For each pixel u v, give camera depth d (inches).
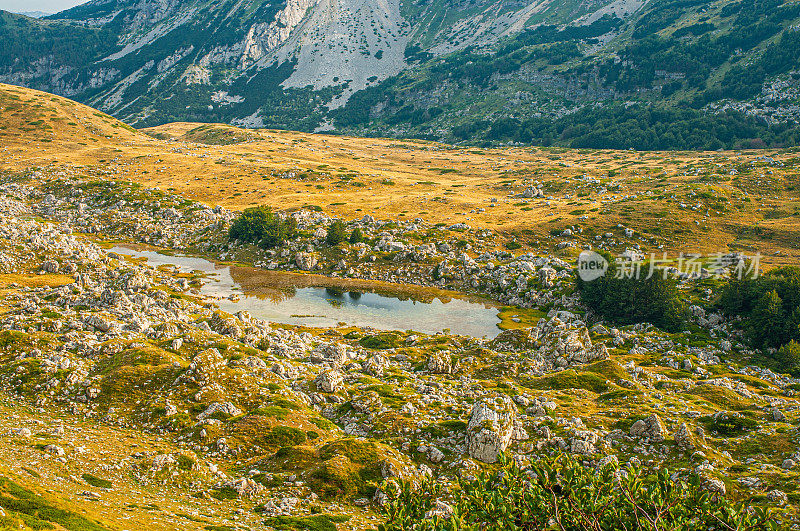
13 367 2541.8
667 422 2315.5
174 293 4972.9
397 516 1131.9
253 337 3316.9
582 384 2871.6
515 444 2118.6
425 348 3794.3
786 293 4143.7
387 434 2261.3
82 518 1268.5
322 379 2706.7
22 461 1701.5
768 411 2453.2
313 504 1756.9
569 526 1082.7
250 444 2117.4
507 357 3444.9
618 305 4559.5
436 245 6501.0
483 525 1151.6
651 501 1094.4
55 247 5049.2
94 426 2176.4
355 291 5625.0
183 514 1547.7
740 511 1087.6
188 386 2471.7
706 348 3836.1
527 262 5871.1
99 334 3065.9
